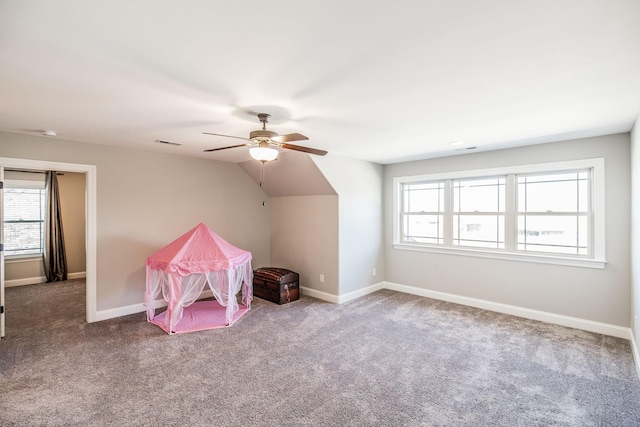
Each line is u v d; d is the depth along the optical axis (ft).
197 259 12.49
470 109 8.52
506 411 7.33
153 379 8.64
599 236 11.63
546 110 8.61
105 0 4.05
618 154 11.22
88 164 12.86
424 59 5.76
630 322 11.02
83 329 12.15
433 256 16.38
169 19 4.51
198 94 7.38
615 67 6.08
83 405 7.50
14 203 19.90
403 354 10.14
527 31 4.85
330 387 8.29
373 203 17.60
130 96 7.50
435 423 6.93
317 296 16.61
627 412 7.28
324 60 5.78
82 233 21.76
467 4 4.18
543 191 13.19
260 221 19.01
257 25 4.67
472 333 11.77
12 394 7.91
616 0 4.10
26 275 19.86
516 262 13.66
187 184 15.80
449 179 15.97
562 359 9.74
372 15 4.42
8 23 4.54
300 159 14.79
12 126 10.28
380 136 11.55
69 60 5.74
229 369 9.18
